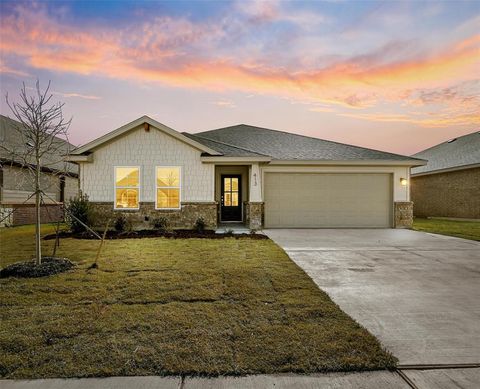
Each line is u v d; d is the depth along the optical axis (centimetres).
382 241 902
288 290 436
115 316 340
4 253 682
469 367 254
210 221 1132
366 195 1266
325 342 287
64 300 389
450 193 1809
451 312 373
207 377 237
